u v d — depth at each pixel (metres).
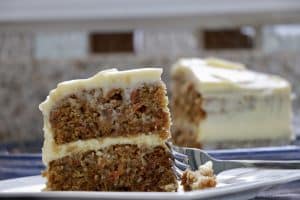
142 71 0.65
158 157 0.65
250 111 0.98
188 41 1.29
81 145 0.65
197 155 0.66
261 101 0.98
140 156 0.65
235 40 1.29
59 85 0.65
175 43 1.29
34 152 0.87
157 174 0.65
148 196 0.49
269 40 1.30
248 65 1.28
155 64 1.27
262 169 0.65
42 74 1.28
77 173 0.65
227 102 0.97
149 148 0.65
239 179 0.62
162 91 0.66
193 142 1.00
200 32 1.29
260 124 0.98
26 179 0.68
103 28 1.30
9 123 1.29
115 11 1.29
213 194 0.52
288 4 1.27
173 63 1.27
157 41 1.29
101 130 0.65
